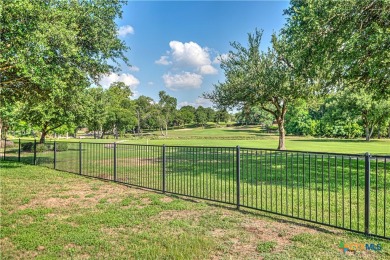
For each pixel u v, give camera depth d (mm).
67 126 22281
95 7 11969
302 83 17141
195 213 5727
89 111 22422
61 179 9750
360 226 4887
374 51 8492
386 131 49969
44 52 8008
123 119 62812
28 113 17766
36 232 4672
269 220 5270
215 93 20969
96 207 6215
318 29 9109
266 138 51969
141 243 4203
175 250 3934
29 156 18062
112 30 13133
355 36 8398
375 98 12336
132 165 13680
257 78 18422
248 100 19391
